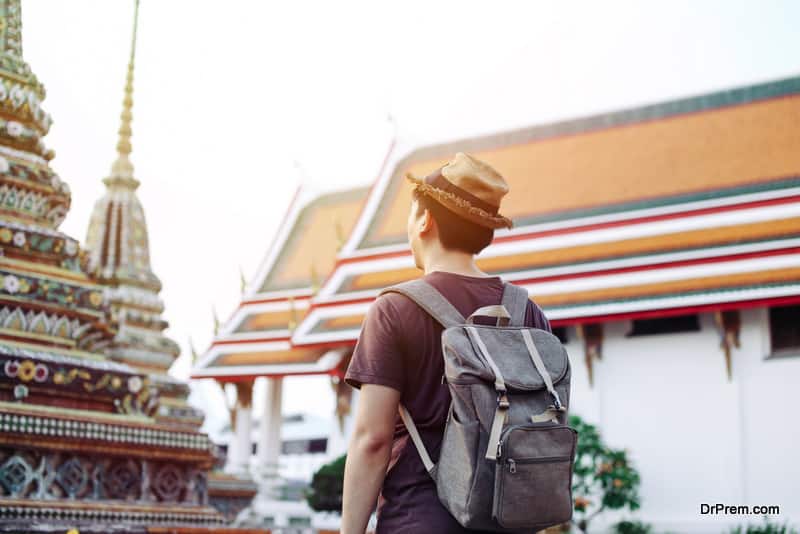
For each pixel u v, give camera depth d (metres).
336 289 25.70
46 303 8.42
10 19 9.27
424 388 2.66
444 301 2.73
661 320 22.16
